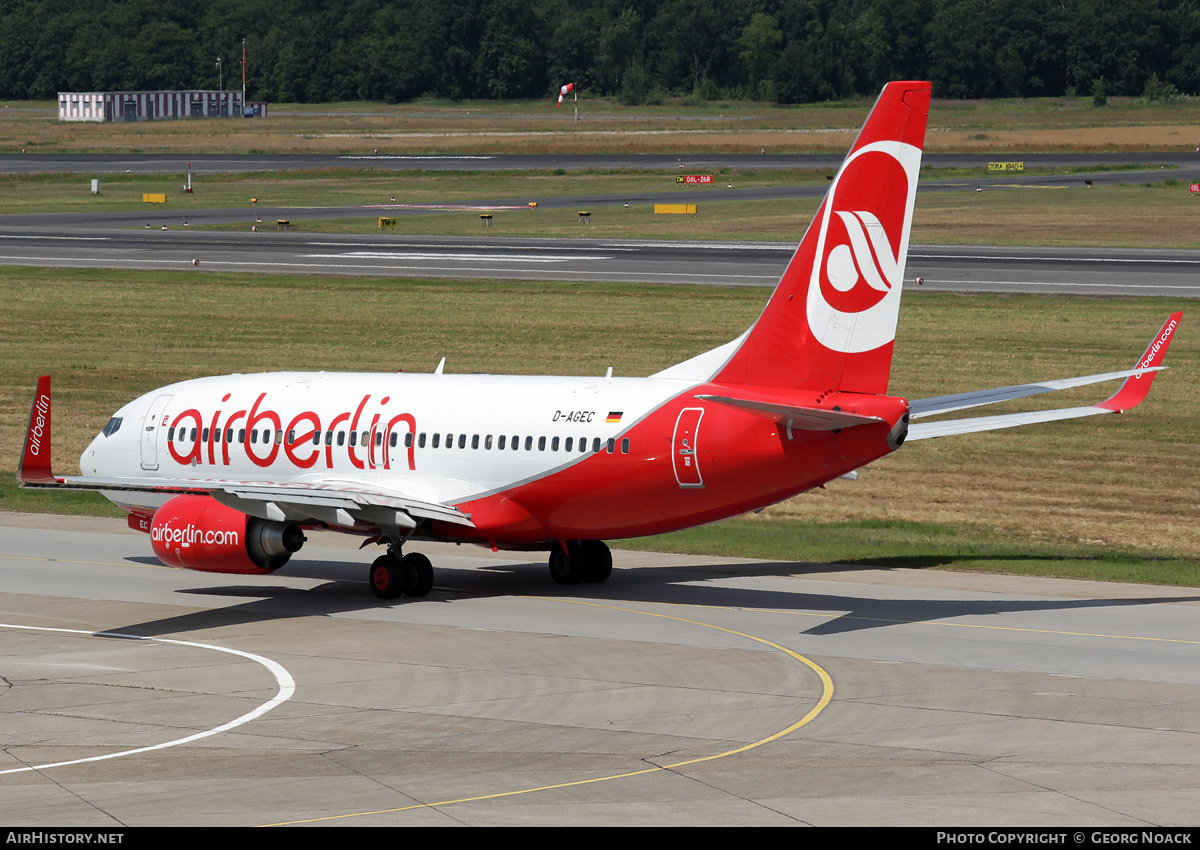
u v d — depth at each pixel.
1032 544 152.00
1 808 67.94
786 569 137.50
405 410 128.12
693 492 116.75
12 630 110.69
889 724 83.31
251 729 82.38
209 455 135.25
